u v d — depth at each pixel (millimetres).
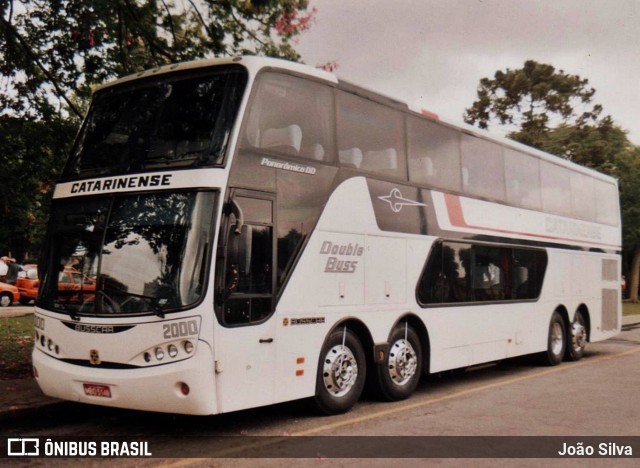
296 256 8281
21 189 11953
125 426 8312
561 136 40969
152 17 13148
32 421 8445
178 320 6996
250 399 7484
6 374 10672
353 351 9250
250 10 13336
